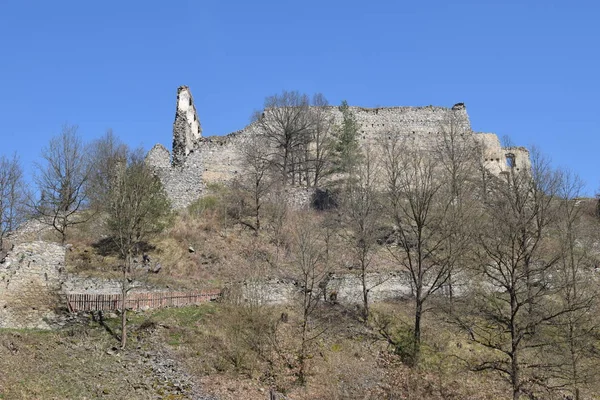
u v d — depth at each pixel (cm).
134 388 2330
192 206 4312
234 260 3691
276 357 2770
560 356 2788
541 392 2695
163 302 3023
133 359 2539
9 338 2470
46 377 2256
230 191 4528
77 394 2194
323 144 5341
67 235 3716
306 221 4156
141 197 3603
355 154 4978
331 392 2602
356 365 2833
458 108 5869
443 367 2859
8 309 2666
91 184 4031
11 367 2252
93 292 3044
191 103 5250
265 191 4428
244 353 2734
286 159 4922
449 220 3534
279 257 3791
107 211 3675
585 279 3186
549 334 2873
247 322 2961
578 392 2578
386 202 4088
